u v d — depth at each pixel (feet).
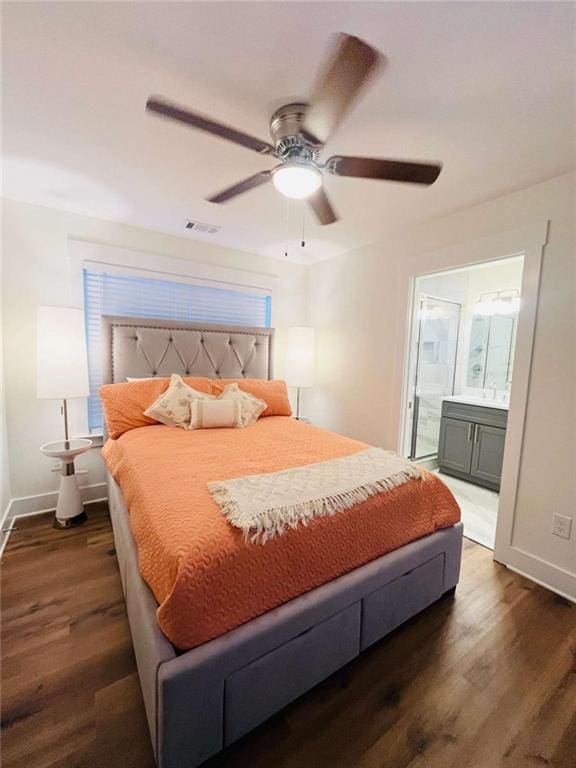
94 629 5.08
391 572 4.77
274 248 10.94
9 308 7.93
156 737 3.21
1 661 4.52
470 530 8.49
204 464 5.61
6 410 8.04
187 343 10.01
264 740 3.71
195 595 3.30
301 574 4.02
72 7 3.26
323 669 4.16
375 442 10.14
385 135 5.09
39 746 3.55
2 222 7.68
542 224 6.31
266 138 5.26
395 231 9.10
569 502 6.14
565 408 6.15
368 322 10.35
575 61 3.72
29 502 8.44
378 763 3.51
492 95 4.27
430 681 4.42
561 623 5.49
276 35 3.53
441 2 3.13
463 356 13.42
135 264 9.34
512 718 3.99
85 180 6.83
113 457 7.00
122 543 5.40
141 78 4.17
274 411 9.94
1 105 4.69
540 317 6.41
